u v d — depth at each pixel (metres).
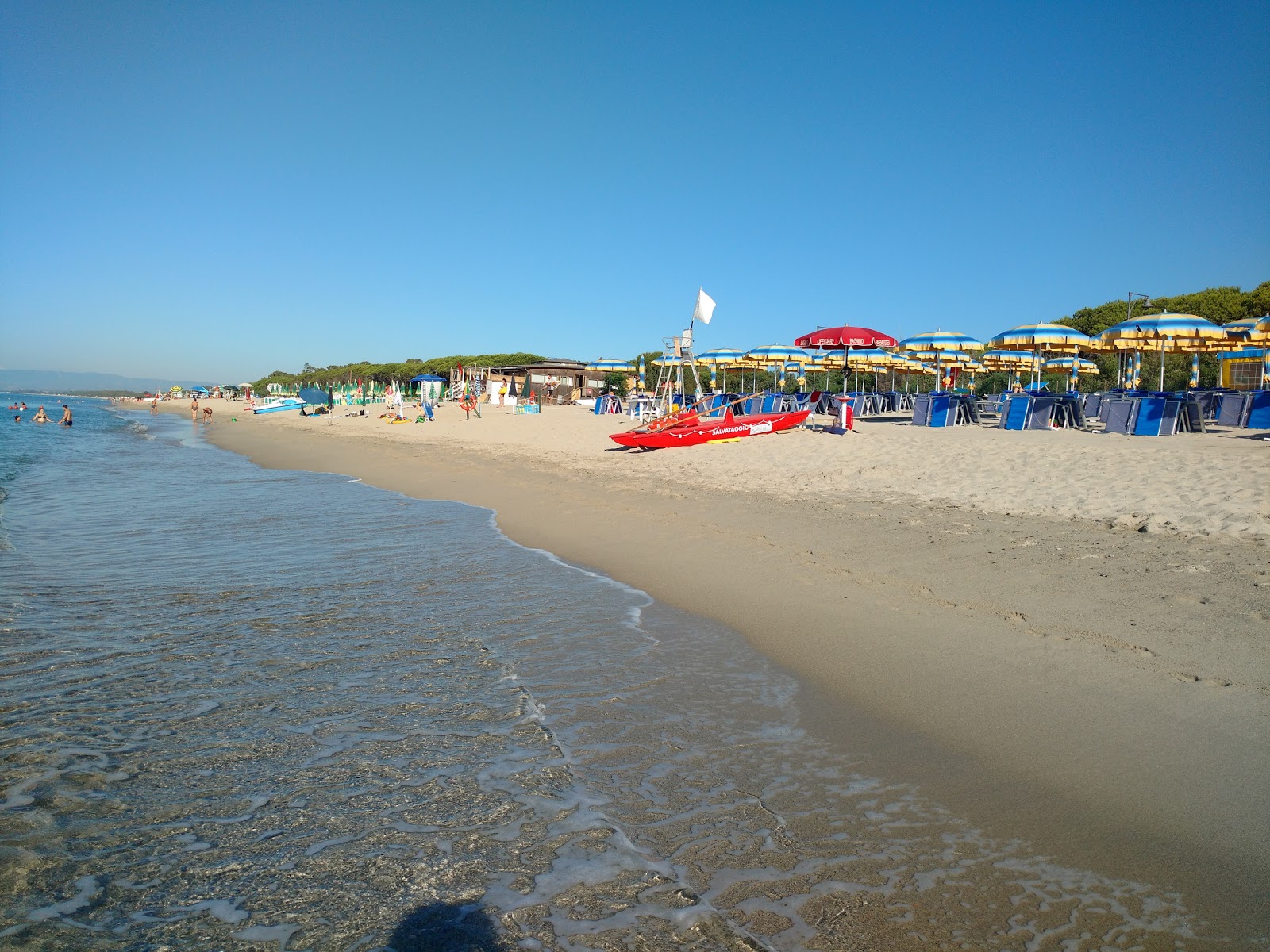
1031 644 5.00
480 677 4.89
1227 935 2.47
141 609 6.36
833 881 2.81
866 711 4.30
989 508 9.31
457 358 89.12
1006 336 20.62
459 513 11.76
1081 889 2.73
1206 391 19.84
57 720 4.20
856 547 7.85
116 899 2.73
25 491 14.88
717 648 5.40
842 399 19.03
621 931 2.54
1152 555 6.63
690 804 3.37
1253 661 4.44
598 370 57.03
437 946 2.48
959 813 3.25
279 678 4.86
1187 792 3.29
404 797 3.43
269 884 2.82
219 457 24.70
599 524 10.28
